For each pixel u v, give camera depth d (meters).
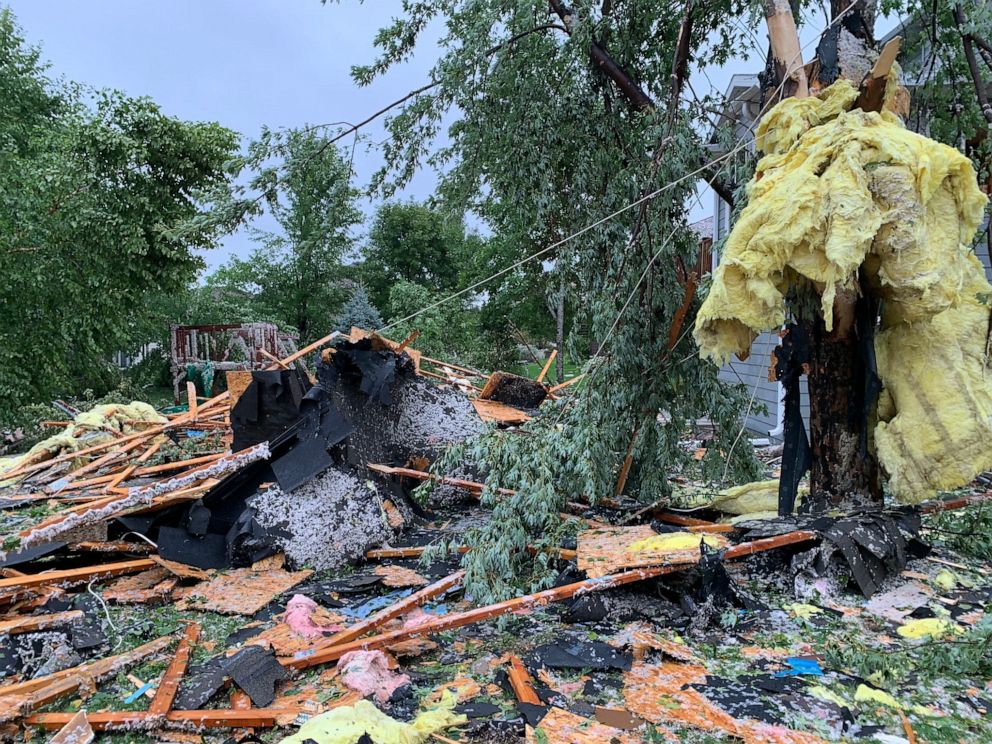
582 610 3.54
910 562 4.17
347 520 4.71
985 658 2.93
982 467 3.57
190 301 22.23
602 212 5.47
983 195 3.29
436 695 2.84
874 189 3.19
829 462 4.34
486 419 7.30
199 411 8.23
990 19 4.32
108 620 3.64
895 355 3.82
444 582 3.66
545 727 2.50
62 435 7.83
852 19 4.08
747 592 3.79
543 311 15.92
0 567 4.14
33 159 14.55
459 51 5.68
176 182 13.79
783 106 3.78
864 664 2.95
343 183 6.01
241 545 4.47
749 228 3.43
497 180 6.37
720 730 2.48
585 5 5.27
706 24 5.57
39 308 12.48
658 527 4.43
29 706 2.72
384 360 5.86
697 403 5.32
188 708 2.74
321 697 2.83
